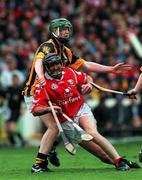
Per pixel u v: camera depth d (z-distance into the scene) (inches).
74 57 1096.8
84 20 2524.6
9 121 2034.9
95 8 2603.3
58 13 2581.2
